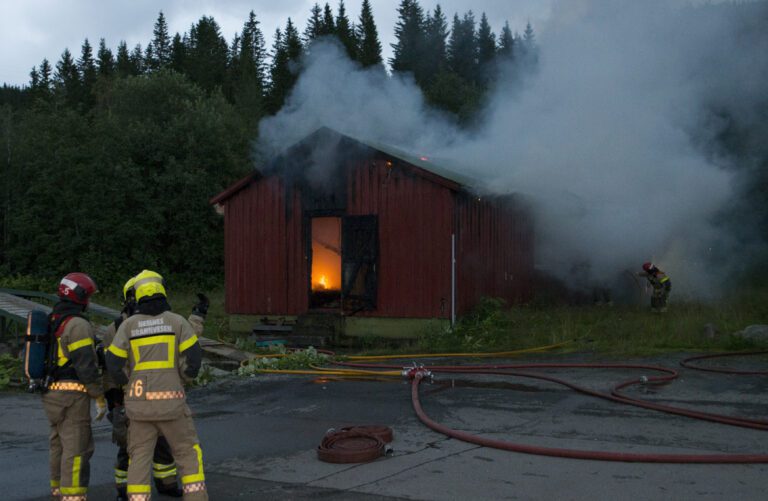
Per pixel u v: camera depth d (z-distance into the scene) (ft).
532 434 21.67
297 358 40.96
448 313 48.85
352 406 27.63
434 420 24.38
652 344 41.27
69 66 237.25
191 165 91.86
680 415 23.53
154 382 14.34
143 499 14.24
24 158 87.86
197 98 104.68
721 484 15.89
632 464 17.71
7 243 88.63
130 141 91.76
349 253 52.65
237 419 26.30
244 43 194.39
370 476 17.67
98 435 24.54
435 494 15.99
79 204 85.10
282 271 55.83
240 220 57.98
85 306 16.48
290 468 18.86
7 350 49.67
